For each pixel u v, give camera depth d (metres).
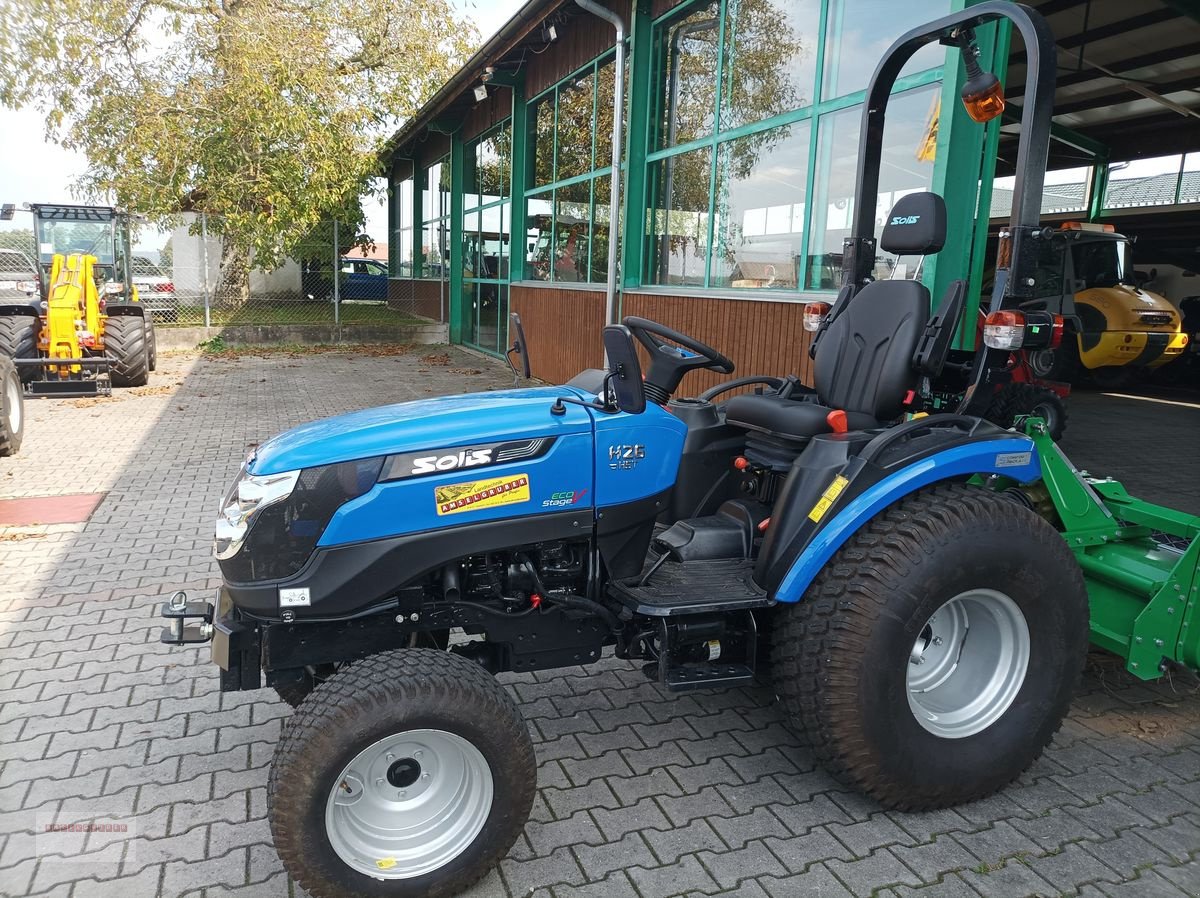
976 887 2.43
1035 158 2.71
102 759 3.04
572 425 2.62
